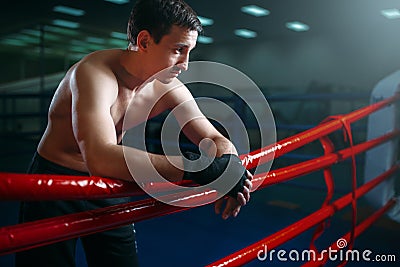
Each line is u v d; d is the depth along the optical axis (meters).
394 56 8.34
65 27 8.77
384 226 2.39
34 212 0.89
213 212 2.85
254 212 2.90
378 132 2.06
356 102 7.87
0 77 12.87
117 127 0.95
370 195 2.08
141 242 2.25
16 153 4.54
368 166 2.12
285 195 3.49
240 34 10.13
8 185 0.47
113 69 0.83
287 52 10.38
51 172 0.92
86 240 1.00
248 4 6.96
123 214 0.65
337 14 7.56
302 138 1.06
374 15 7.62
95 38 10.21
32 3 6.73
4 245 0.50
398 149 2.17
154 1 0.71
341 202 1.45
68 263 0.92
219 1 6.82
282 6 7.04
